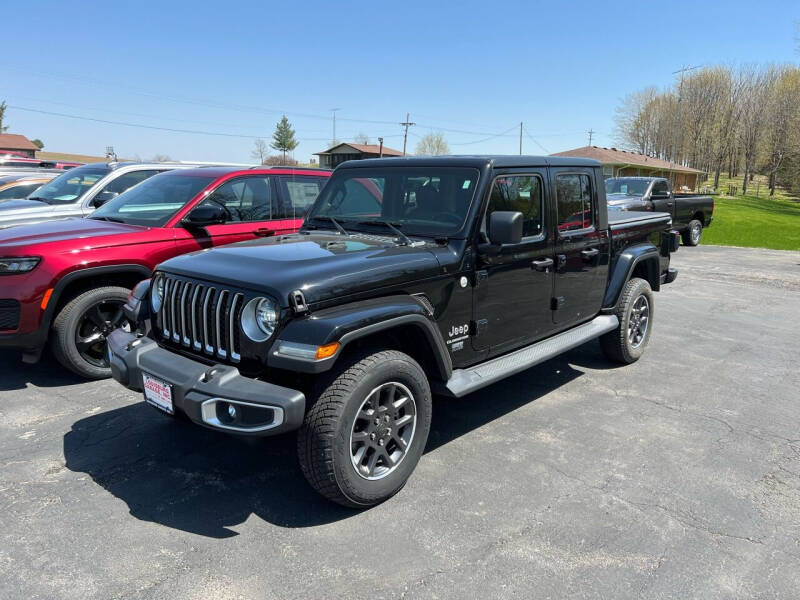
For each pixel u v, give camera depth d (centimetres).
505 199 390
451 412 449
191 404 281
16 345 449
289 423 270
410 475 342
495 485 339
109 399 458
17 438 391
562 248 446
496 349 400
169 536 287
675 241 620
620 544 285
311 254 327
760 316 795
